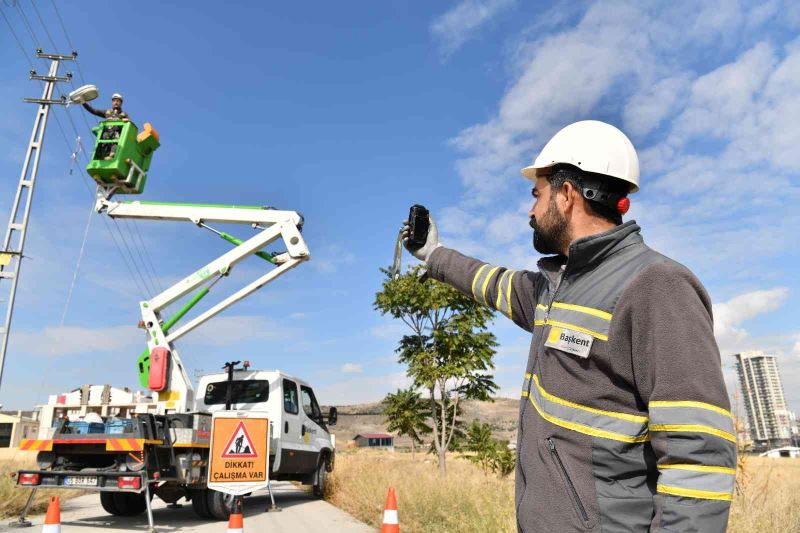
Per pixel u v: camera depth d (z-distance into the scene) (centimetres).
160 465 830
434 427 1415
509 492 877
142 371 1070
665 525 119
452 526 716
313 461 1232
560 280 159
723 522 116
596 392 141
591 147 164
